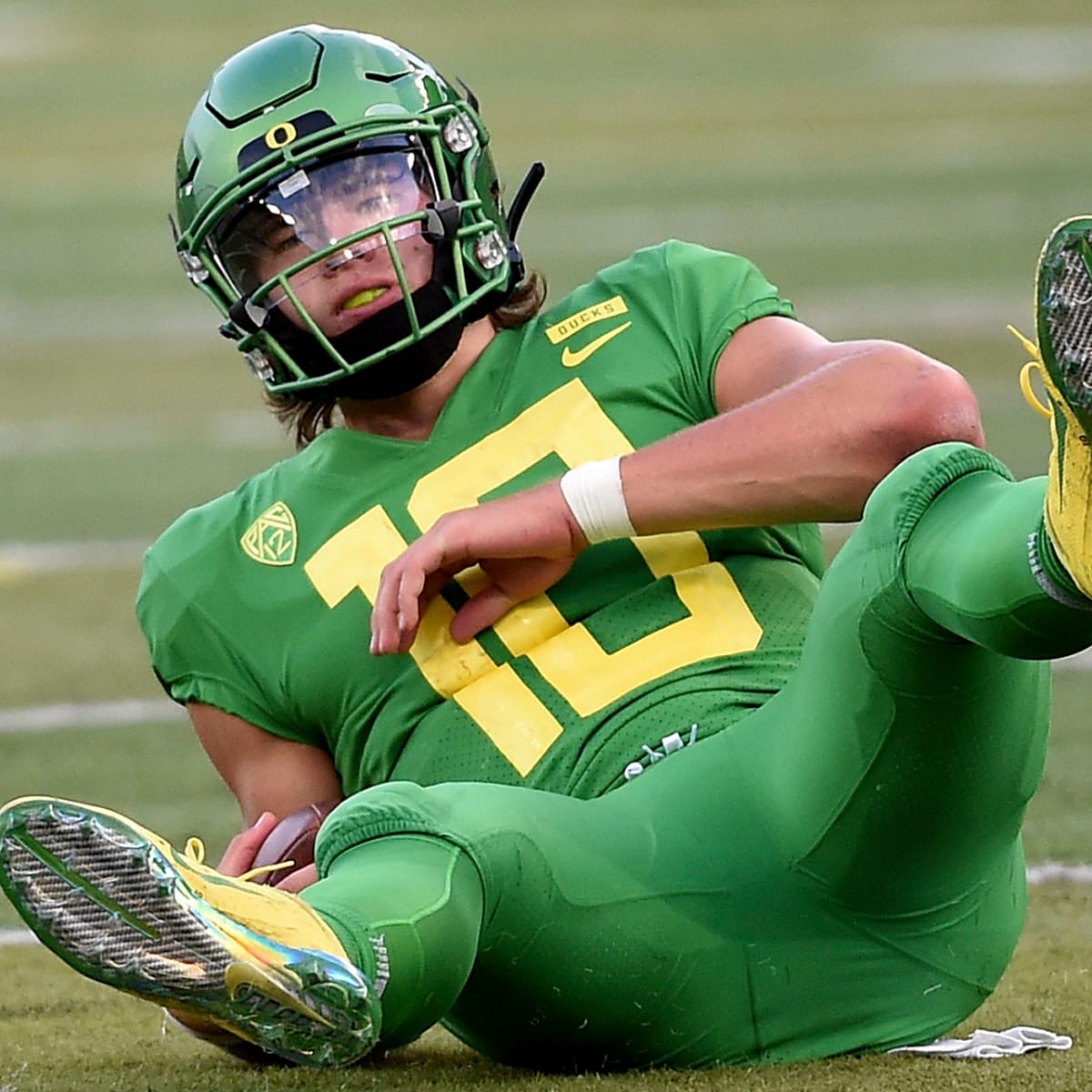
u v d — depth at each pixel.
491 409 10.69
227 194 10.31
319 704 10.48
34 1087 9.80
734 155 53.94
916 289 39.09
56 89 67.81
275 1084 9.56
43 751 18.45
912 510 8.39
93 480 29.97
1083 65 63.25
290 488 10.80
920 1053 9.47
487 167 10.84
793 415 9.94
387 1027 8.27
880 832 8.83
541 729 9.96
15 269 46.22
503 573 10.14
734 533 10.41
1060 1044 9.73
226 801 16.77
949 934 9.38
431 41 72.56
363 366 10.27
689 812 9.12
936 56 65.81
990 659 8.45
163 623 10.82
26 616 23.53
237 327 10.61
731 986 9.15
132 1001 12.03
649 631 10.12
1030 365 8.30
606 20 74.19
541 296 11.30
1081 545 7.61
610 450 10.55
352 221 10.22
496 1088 9.02
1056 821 15.29
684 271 11.01
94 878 7.56
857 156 53.16
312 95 10.30
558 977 8.88
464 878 8.52
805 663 8.92
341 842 8.75
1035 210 46.12
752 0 76.12
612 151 55.09
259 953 7.70
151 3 82.56
